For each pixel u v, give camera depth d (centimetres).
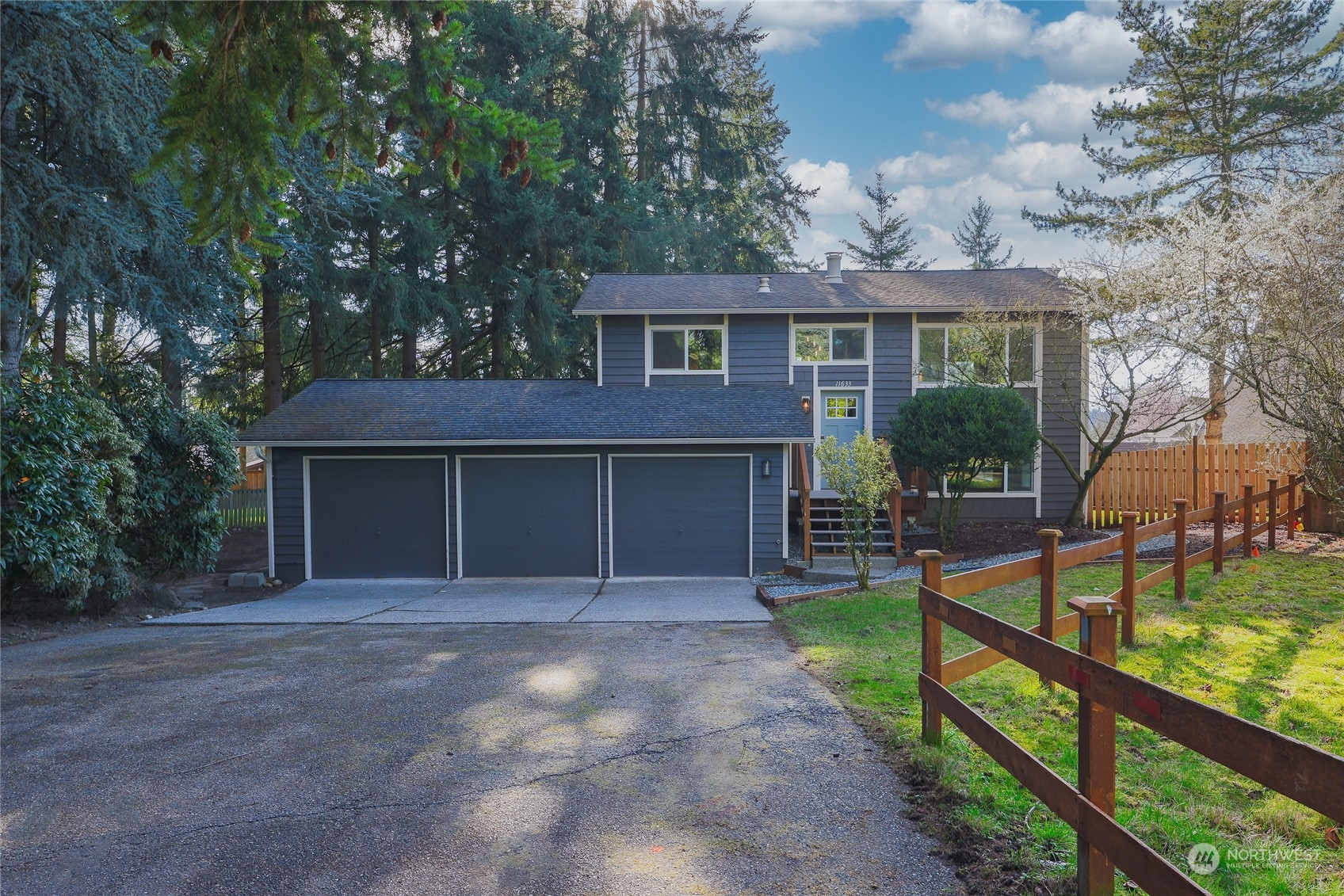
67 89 1021
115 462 1162
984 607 1005
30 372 1338
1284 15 2194
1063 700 620
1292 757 215
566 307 2698
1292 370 977
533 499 1584
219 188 523
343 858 412
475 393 1764
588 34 2828
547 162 572
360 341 2698
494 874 391
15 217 1039
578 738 585
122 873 404
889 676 729
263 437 1552
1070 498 1891
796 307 1861
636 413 1641
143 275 1294
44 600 1195
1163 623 842
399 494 1593
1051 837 395
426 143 557
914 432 1580
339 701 702
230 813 472
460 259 2727
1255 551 1208
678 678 749
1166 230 1548
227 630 1092
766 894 365
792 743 559
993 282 2009
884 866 386
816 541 1593
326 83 495
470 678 771
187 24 467
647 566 1573
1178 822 411
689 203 3189
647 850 411
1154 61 2342
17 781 530
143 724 649
